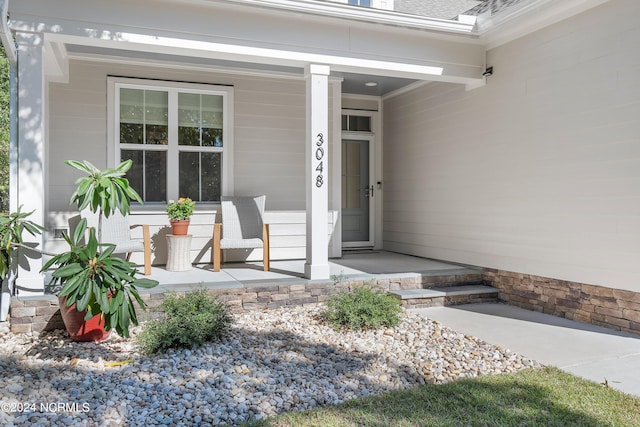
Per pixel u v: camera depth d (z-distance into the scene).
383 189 8.88
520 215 5.72
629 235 4.48
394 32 5.69
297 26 5.29
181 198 6.32
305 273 5.68
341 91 8.30
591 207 4.84
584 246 4.93
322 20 5.34
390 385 3.29
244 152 7.16
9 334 4.29
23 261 4.48
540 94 5.43
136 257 6.59
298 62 5.45
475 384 3.22
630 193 4.46
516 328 4.73
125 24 4.69
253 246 6.08
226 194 7.04
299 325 4.67
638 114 4.38
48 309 4.39
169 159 6.76
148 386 3.14
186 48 4.91
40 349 3.90
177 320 3.95
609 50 4.64
